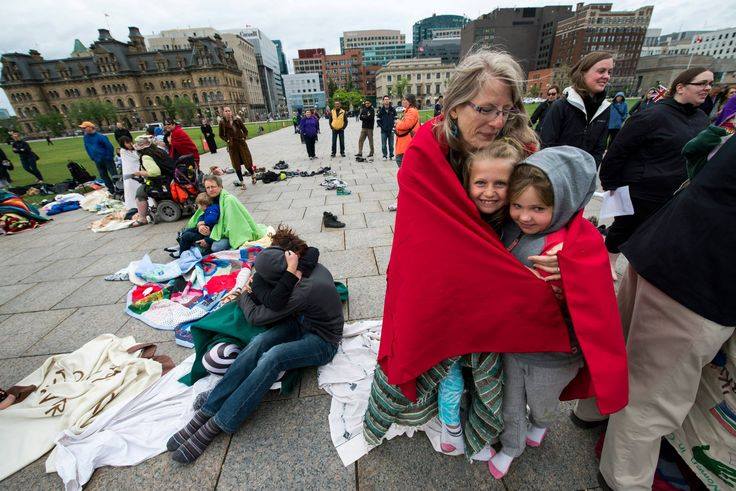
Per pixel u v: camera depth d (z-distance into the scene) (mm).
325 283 2189
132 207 6309
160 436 1944
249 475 1724
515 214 1210
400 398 1583
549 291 1210
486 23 93688
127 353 2549
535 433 1691
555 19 93375
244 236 4133
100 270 4250
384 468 1714
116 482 1730
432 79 95125
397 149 7770
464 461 1721
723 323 1104
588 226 1188
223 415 1810
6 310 3422
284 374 2150
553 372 1367
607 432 1512
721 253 1063
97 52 78812
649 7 75625
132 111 83000
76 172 9688
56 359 2502
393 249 1404
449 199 1254
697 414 1361
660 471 1546
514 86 1144
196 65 80188
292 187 7730
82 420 1989
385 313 1545
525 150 1291
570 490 1579
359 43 158000
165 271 3721
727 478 1293
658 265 1210
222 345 2170
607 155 2729
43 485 1748
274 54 152500
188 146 6668
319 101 118312
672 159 2477
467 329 1312
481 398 1438
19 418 2059
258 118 98438
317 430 1933
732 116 1282
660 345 1266
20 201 6402
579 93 3039
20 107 81938
